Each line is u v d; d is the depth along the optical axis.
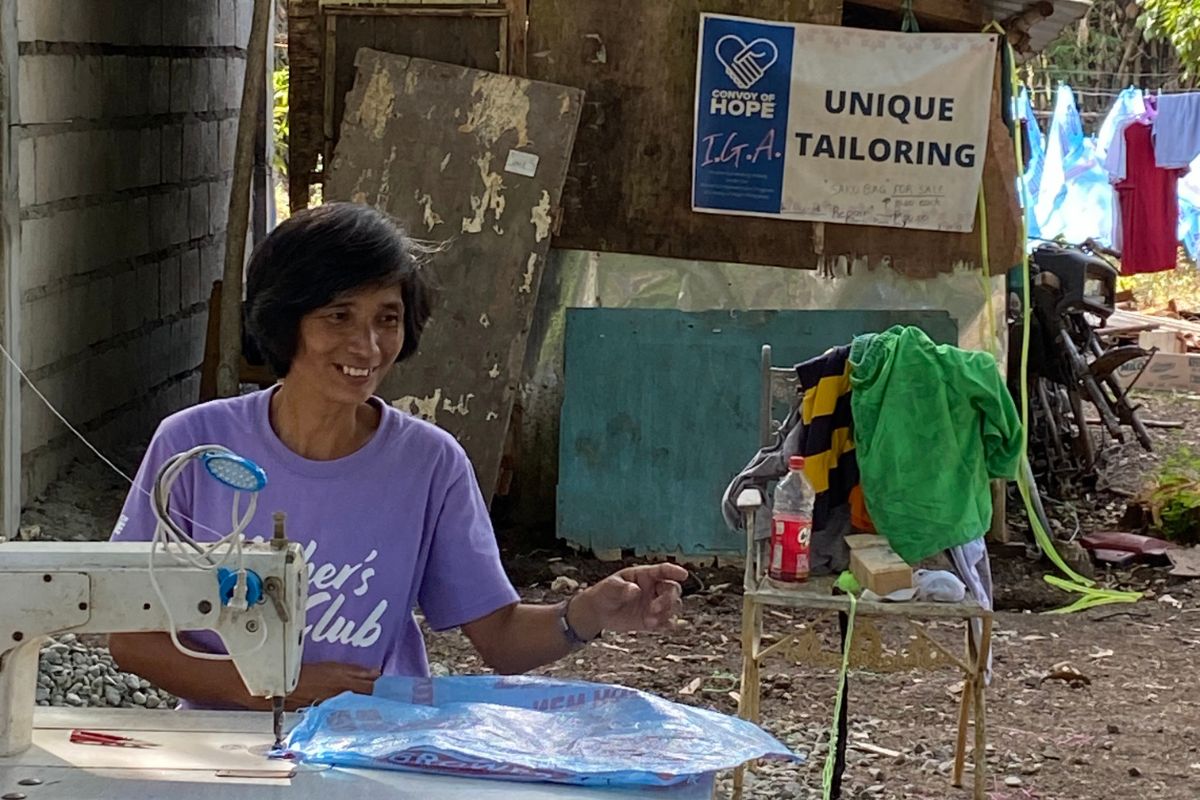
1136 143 11.91
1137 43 19.53
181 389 9.30
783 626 6.50
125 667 2.66
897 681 5.82
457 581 2.75
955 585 4.25
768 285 7.35
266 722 2.38
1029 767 4.99
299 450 2.67
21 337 6.64
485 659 2.80
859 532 4.58
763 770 4.88
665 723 2.29
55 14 6.94
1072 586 7.09
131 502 2.63
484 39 7.30
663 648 6.20
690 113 7.23
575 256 7.43
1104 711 5.59
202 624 2.17
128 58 8.02
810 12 7.09
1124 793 4.82
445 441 2.76
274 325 2.53
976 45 7.03
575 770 2.12
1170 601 7.02
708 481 7.32
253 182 10.22
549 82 7.25
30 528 6.67
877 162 7.14
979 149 7.09
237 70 10.08
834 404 4.56
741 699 4.31
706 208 7.25
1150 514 8.06
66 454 7.35
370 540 2.67
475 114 7.10
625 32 7.20
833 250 7.27
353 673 2.62
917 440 4.41
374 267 2.50
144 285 8.47
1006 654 6.22
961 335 7.33
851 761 4.99
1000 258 7.23
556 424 7.57
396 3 7.33
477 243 7.07
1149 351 9.83
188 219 9.22
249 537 2.64
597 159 7.31
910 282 7.30
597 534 7.35
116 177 7.91
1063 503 8.60
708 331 7.30
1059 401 9.41
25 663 2.19
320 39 7.48
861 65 7.08
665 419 7.32
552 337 7.49
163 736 2.29
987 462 4.54
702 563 7.32
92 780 2.09
